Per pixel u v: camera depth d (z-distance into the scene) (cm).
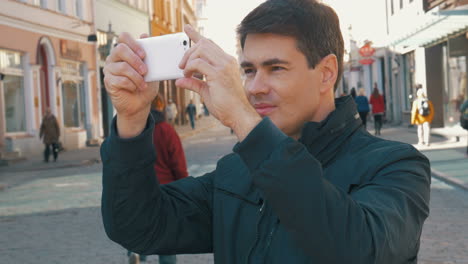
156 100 549
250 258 162
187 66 137
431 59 2428
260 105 162
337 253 123
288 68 157
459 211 823
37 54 2417
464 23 1873
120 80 151
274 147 127
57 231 814
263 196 162
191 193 190
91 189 1259
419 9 2545
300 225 123
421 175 152
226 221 171
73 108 2808
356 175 155
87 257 663
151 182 170
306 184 124
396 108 3073
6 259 668
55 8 2628
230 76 134
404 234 137
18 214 974
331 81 167
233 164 178
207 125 5059
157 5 4475
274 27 155
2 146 2123
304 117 164
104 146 165
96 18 3055
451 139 1900
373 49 3372
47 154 2022
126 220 169
